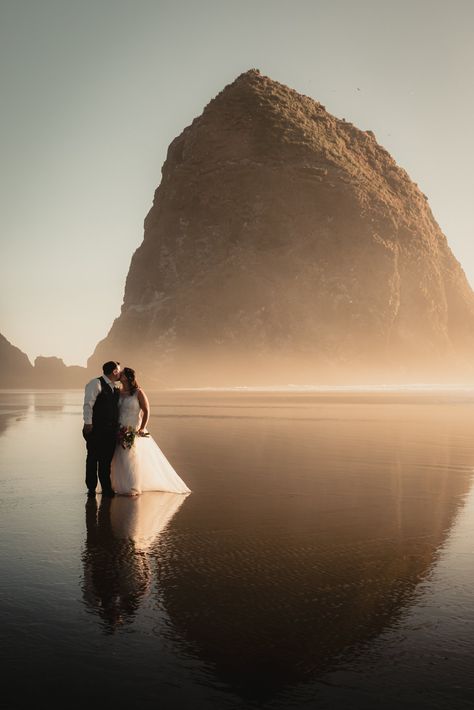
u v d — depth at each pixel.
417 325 140.88
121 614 4.20
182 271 145.88
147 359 135.38
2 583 4.84
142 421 8.93
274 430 18.52
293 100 161.75
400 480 9.75
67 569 5.22
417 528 6.73
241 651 3.63
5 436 16.44
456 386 121.12
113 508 7.77
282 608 4.32
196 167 151.00
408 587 4.79
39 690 3.16
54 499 8.34
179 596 4.55
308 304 135.50
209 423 21.34
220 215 146.38
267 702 3.06
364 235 139.75
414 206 157.88
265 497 8.44
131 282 154.50
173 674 3.34
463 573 5.14
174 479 8.91
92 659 3.51
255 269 139.12
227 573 5.13
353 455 12.71
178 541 6.18
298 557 5.61
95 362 143.88
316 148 149.12
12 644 3.70
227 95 156.62
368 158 162.88
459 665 3.46
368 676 3.33
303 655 3.57
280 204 142.62
